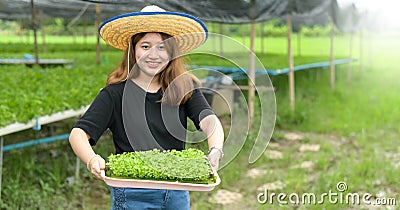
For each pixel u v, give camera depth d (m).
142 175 2.55
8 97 6.65
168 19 2.79
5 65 11.30
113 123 2.93
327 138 9.57
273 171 7.30
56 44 21.17
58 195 5.95
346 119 10.88
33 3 7.42
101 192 6.34
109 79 2.98
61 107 6.30
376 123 10.62
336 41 31.67
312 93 13.98
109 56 15.47
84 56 15.34
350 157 8.06
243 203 6.16
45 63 13.42
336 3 12.22
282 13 9.37
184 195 3.06
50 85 7.74
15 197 5.49
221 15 8.15
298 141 9.30
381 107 12.37
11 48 16.30
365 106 12.49
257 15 8.65
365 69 21.03
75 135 2.76
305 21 16.59
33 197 5.59
